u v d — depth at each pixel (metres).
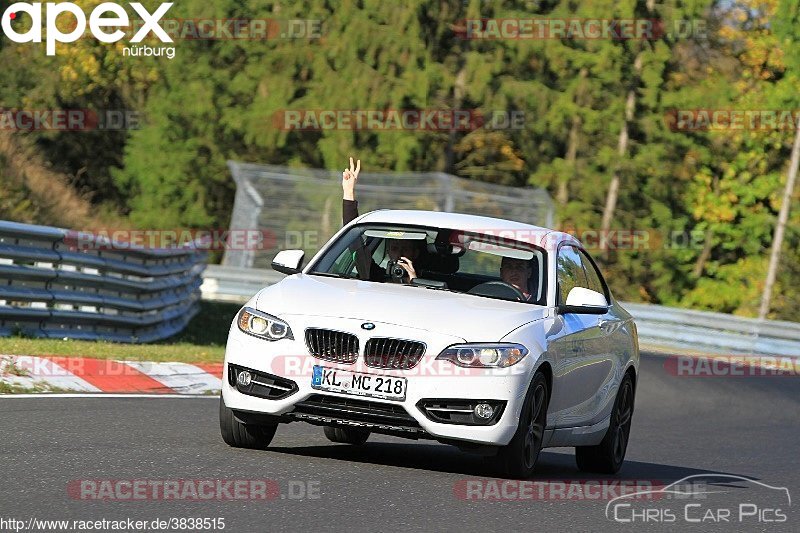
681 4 152.00
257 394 29.17
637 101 154.12
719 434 50.25
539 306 31.31
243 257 124.00
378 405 28.36
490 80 146.00
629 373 37.12
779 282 157.12
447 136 149.50
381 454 33.06
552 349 30.09
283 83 145.88
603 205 153.75
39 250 51.47
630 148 153.88
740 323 95.88
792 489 34.25
